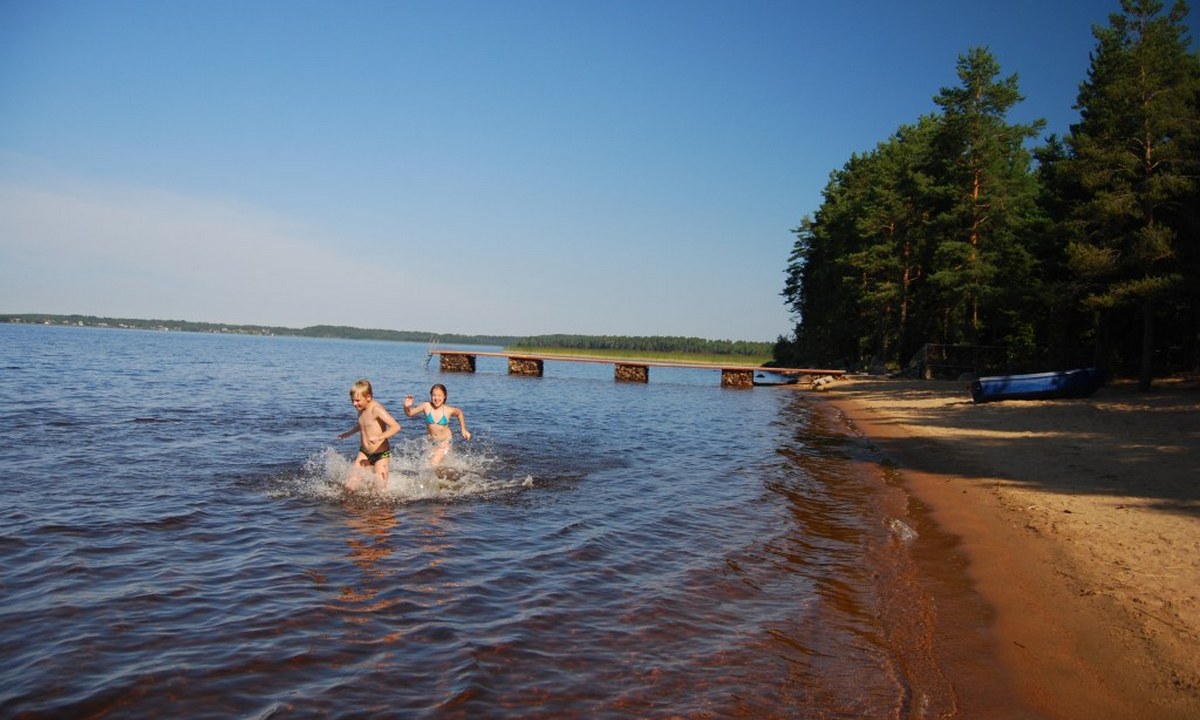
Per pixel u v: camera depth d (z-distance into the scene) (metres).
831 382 42.72
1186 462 12.05
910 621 5.77
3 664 4.29
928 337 45.12
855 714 4.24
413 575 6.33
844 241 53.72
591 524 8.46
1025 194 37.50
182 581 5.93
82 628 4.88
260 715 3.86
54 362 42.84
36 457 11.31
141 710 3.85
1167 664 4.88
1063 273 29.98
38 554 6.43
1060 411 20.52
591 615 5.62
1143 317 27.50
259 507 8.66
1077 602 6.17
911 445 16.77
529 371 51.94
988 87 37.44
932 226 39.94
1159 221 23.70
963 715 4.27
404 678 4.38
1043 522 8.83
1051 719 4.23
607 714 4.08
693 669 4.74
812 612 5.91
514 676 4.49
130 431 14.77
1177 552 7.29
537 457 13.46
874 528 8.80
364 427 10.13
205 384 30.27
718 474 12.45
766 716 4.16
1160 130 23.58
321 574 6.26
